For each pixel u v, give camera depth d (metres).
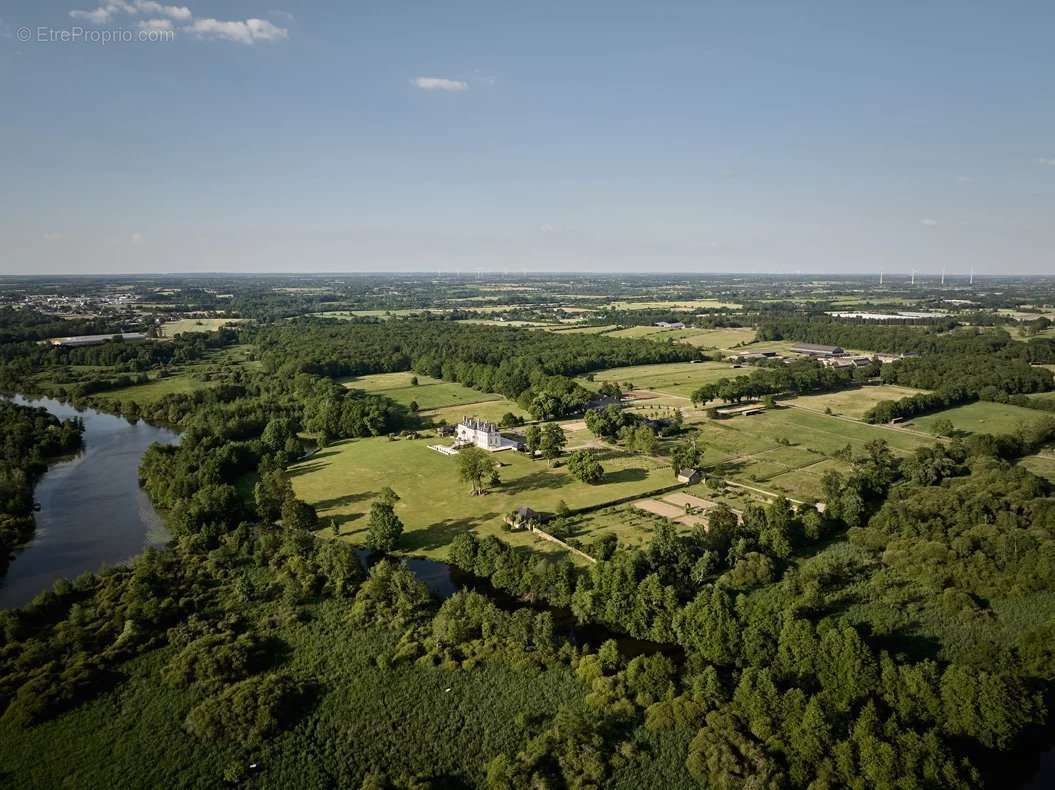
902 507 129.62
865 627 94.94
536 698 84.38
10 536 134.50
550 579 107.44
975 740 74.62
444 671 89.88
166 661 92.88
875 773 67.88
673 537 114.88
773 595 105.56
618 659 89.44
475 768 73.88
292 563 115.69
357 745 77.25
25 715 80.25
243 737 77.62
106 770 73.38
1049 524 119.94
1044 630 86.38
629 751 74.69
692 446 182.12
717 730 75.44
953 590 102.75
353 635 98.75
